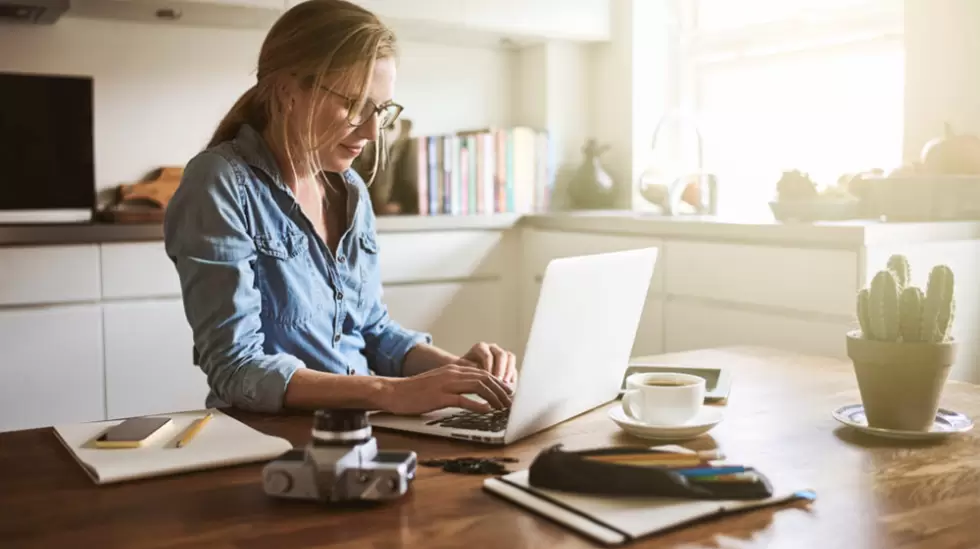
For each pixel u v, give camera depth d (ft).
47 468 3.13
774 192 11.38
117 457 3.17
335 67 4.43
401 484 2.69
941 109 8.88
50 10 9.29
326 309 4.83
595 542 2.42
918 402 3.43
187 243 4.24
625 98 12.16
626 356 4.33
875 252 7.44
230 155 4.49
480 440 3.45
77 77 9.48
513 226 11.55
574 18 11.86
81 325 8.95
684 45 12.38
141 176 10.59
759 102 11.53
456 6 10.93
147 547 2.40
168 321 9.37
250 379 3.96
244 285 4.24
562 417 3.80
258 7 9.85
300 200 4.87
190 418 3.79
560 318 3.50
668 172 12.44
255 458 3.19
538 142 12.21
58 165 9.47
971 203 7.92
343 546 2.40
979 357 8.17
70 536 2.48
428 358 4.97
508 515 2.64
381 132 5.22
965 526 2.55
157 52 10.59
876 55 10.09
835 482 2.95
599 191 12.15
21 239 8.62
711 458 2.90
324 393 3.88
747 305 8.59
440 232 10.99
